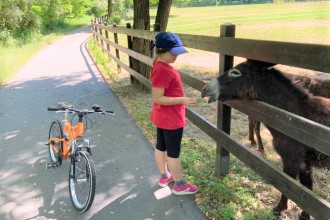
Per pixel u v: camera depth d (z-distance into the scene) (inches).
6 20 866.1
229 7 2336.4
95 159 189.5
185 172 167.8
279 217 134.6
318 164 121.5
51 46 838.5
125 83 380.2
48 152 201.9
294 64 100.4
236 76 124.8
